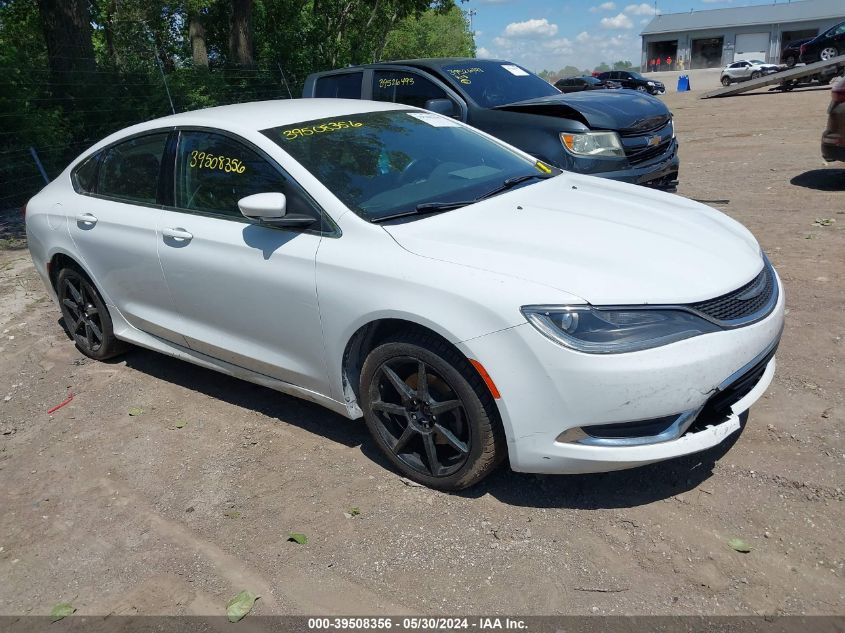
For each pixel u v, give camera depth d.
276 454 3.67
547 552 2.80
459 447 3.06
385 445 3.35
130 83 13.61
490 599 2.60
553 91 7.88
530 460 2.88
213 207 3.85
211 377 4.65
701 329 2.76
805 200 7.59
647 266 2.90
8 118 10.79
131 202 4.34
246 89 18.11
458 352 2.93
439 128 4.28
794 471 3.09
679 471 3.19
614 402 2.69
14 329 5.73
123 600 2.79
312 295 3.33
